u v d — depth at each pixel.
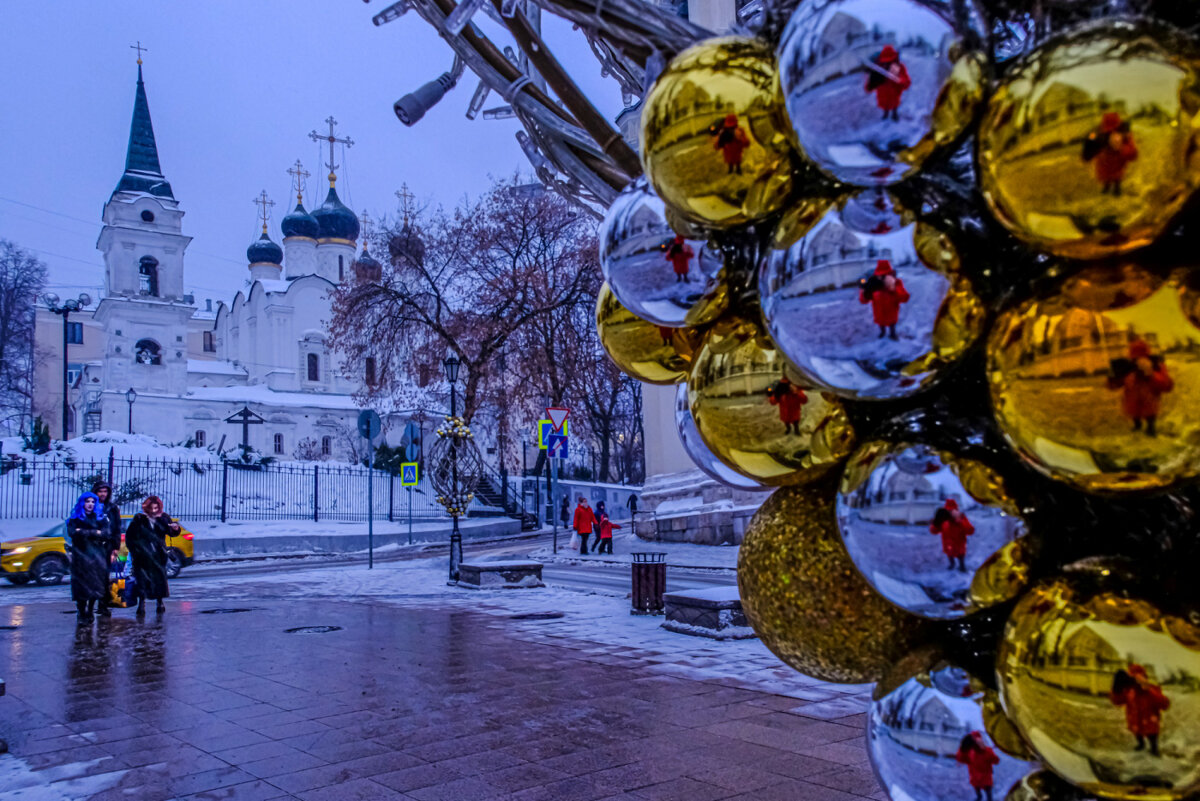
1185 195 0.86
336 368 60.31
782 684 6.57
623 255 1.32
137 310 54.78
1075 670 0.95
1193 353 0.87
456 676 7.09
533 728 5.41
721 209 1.15
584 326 29.06
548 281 29.25
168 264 56.28
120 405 52.97
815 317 1.03
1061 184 0.87
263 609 12.38
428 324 28.77
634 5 1.26
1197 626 0.95
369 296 29.34
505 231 29.86
